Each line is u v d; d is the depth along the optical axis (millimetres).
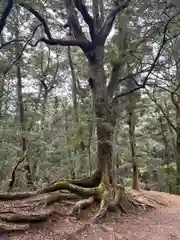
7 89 11836
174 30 8195
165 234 6219
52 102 15141
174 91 9211
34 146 12602
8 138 11719
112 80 8422
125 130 11750
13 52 10406
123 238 5707
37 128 14094
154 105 14836
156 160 14578
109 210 7184
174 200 10547
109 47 8469
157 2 7199
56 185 7723
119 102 9992
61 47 15555
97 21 8852
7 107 12164
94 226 6109
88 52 8273
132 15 7793
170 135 16562
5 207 6582
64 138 12680
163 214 8117
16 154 12312
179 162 14703
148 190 12938
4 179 12055
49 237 5281
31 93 15023
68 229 5742
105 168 8148
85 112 10430
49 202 6906
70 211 6629
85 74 12578
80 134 10648
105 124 8062
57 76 15891
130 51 8297
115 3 7977
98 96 8219
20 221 5621
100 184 7691
